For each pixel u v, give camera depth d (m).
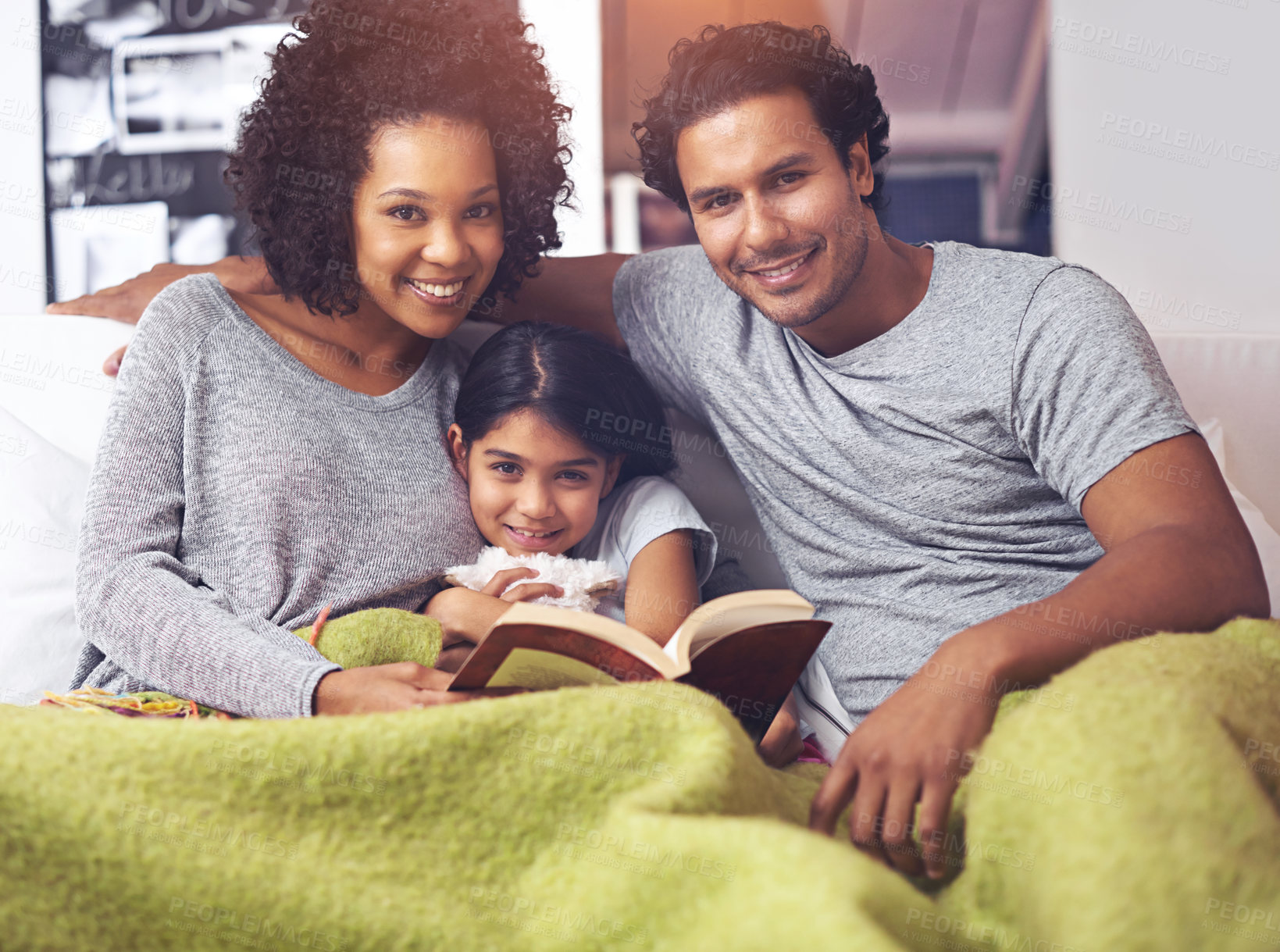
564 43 2.76
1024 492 1.06
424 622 0.99
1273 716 0.66
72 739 0.63
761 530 1.35
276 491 1.02
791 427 1.13
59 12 2.73
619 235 3.05
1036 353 1.00
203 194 2.75
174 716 0.89
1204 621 0.80
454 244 1.06
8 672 1.08
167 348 1.05
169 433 1.03
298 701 0.86
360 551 1.06
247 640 0.90
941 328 1.07
